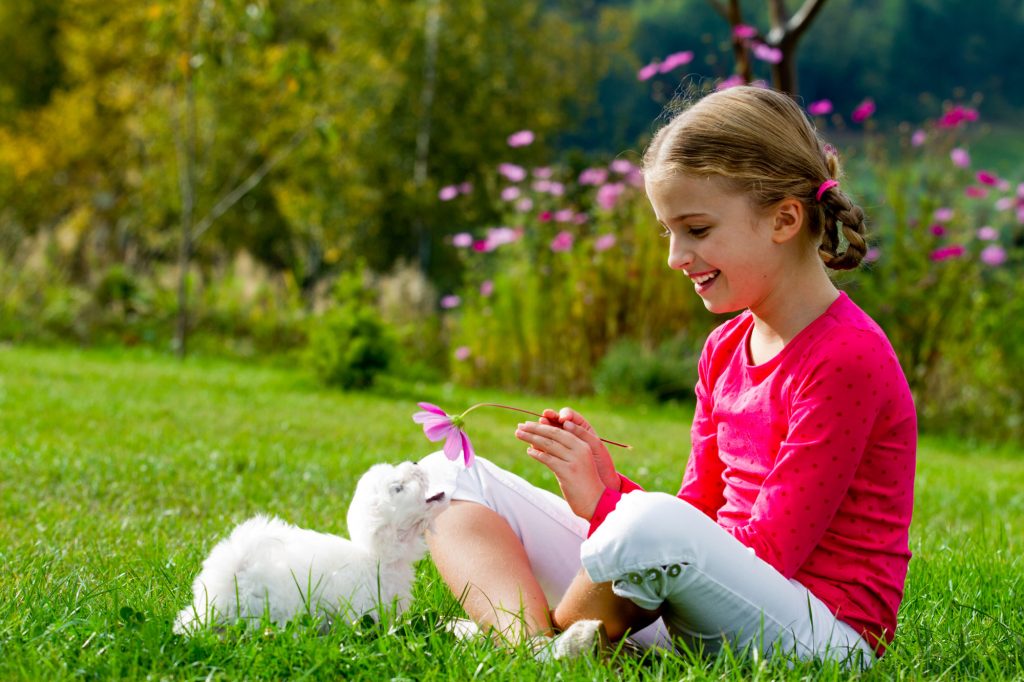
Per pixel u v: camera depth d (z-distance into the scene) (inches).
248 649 81.3
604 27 919.7
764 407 85.0
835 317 83.4
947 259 359.6
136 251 845.2
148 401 287.0
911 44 1649.9
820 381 80.7
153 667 80.3
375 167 727.1
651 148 86.9
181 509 164.9
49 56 839.1
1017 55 1663.4
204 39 393.4
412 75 744.3
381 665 81.0
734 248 83.0
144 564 120.2
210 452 209.8
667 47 1430.9
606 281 406.0
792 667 78.7
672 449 261.9
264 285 527.8
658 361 385.7
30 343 467.5
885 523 83.3
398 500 87.2
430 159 756.6
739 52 343.6
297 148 683.4
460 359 423.8
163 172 719.1
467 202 722.8
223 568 86.1
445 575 91.5
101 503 167.8
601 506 86.4
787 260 84.8
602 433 286.5
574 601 83.9
